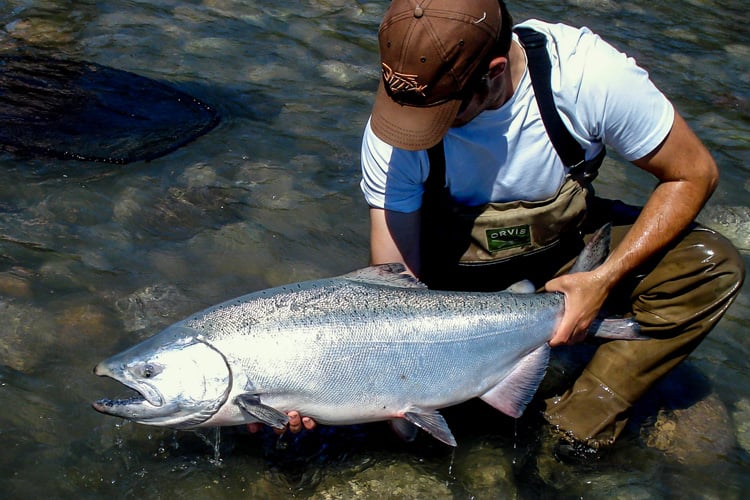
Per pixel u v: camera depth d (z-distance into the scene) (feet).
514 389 5.79
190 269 7.30
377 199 5.88
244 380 5.27
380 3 12.94
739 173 9.17
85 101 9.36
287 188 8.38
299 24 11.90
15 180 8.03
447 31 5.07
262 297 5.45
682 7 13.80
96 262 7.25
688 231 5.95
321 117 9.62
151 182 8.21
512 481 5.83
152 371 5.28
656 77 11.12
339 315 5.44
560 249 6.29
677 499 5.80
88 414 5.98
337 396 5.43
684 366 6.75
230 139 9.02
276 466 5.81
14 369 6.23
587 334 5.91
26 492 5.49
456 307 5.63
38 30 10.92
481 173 5.80
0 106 9.07
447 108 5.23
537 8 12.93
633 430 6.23
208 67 10.46
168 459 5.78
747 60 11.96
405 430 5.74
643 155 5.65
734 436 6.24
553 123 5.59
